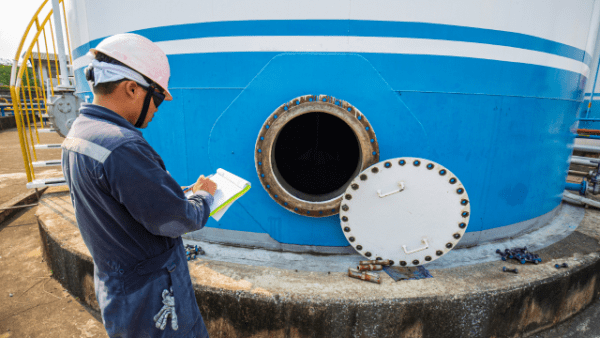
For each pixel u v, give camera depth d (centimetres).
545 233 305
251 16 224
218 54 235
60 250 275
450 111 237
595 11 297
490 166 261
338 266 238
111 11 270
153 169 101
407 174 216
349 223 229
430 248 228
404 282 216
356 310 196
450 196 216
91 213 105
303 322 200
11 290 284
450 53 227
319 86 229
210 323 212
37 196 475
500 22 231
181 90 251
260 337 207
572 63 289
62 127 449
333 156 263
